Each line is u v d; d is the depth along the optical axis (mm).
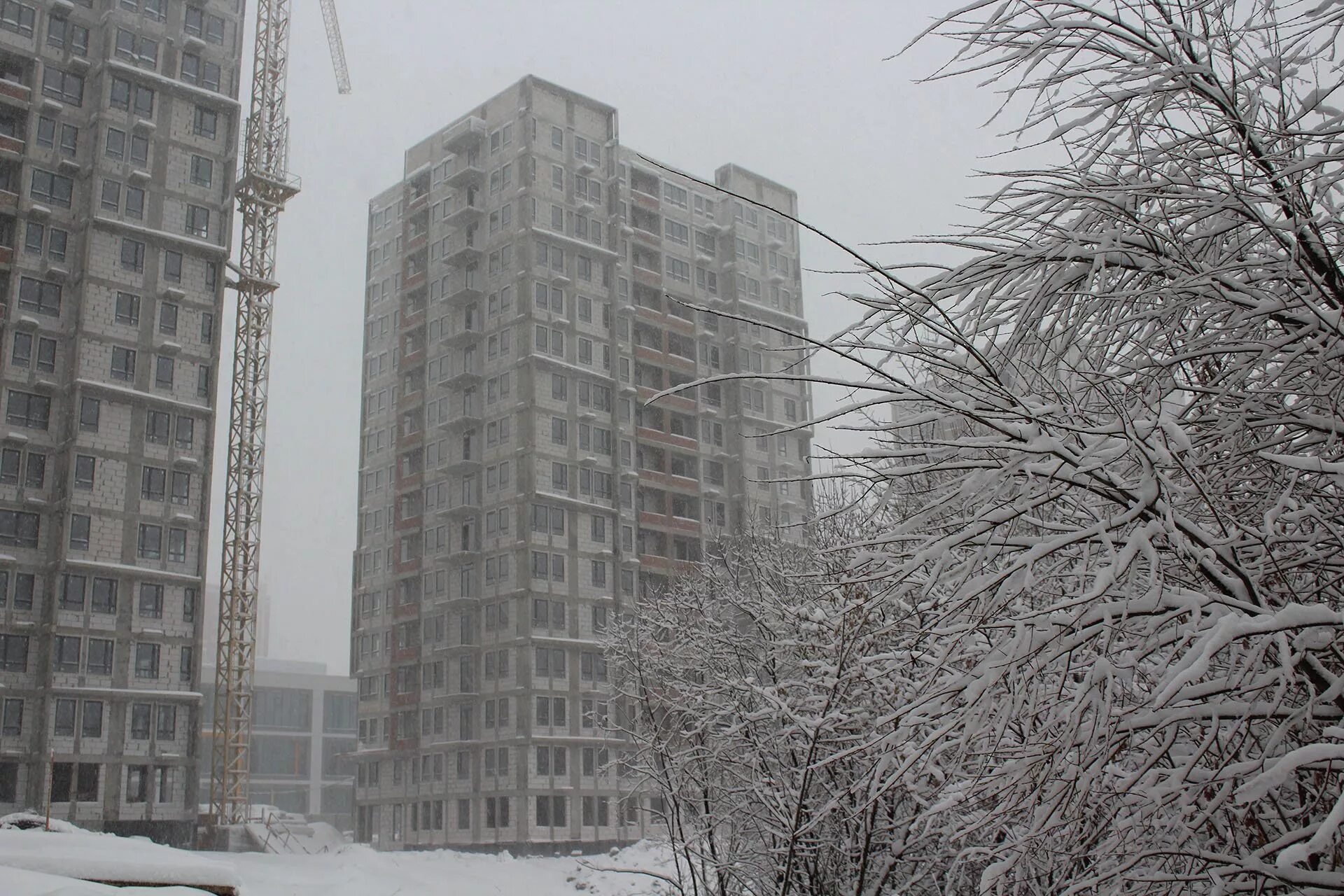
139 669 55281
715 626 13992
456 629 72188
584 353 75688
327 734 128750
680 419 80188
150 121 61719
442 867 41938
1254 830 6020
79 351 56719
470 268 78938
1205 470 5926
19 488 54438
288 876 36438
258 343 80312
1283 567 5410
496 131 80188
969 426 5691
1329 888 4723
